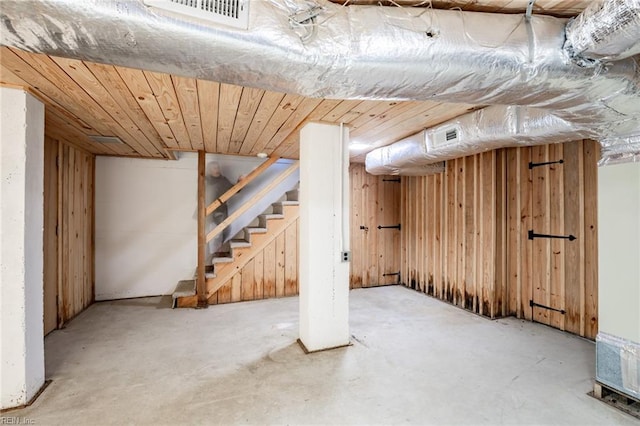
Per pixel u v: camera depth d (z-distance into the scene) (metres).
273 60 1.21
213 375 2.33
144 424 1.79
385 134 3.33
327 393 2.10
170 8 1.03
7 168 1.88
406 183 5.30
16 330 1.92
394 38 1.29
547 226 3.40
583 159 3.10
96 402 1.99
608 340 2.03
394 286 5.29
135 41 1.05
